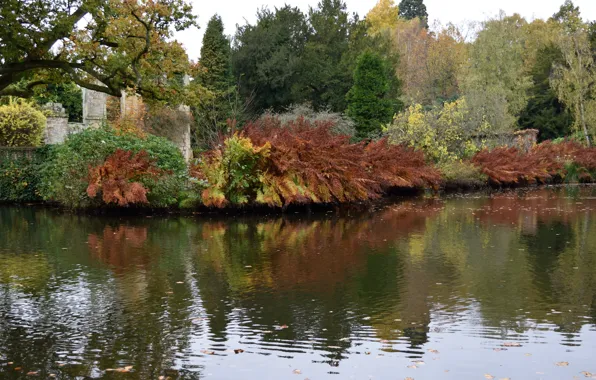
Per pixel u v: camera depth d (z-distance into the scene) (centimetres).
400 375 481
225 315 641
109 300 700
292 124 1877
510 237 1184
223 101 3130
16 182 1886
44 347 542
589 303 683
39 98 3195
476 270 865
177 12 1525
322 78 3712
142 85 1612
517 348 538
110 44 1566
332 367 498
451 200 2100
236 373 486
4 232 1248
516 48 4625
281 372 488
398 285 774
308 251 1027
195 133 2973
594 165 3259
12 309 662
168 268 879
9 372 485
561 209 1755
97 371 488
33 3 1402
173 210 1634
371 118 2969
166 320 622
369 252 1017
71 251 1019
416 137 2614
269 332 584
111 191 1520
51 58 1534
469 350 534
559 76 4038
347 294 729
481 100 3453
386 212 1692
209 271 859
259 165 1645
